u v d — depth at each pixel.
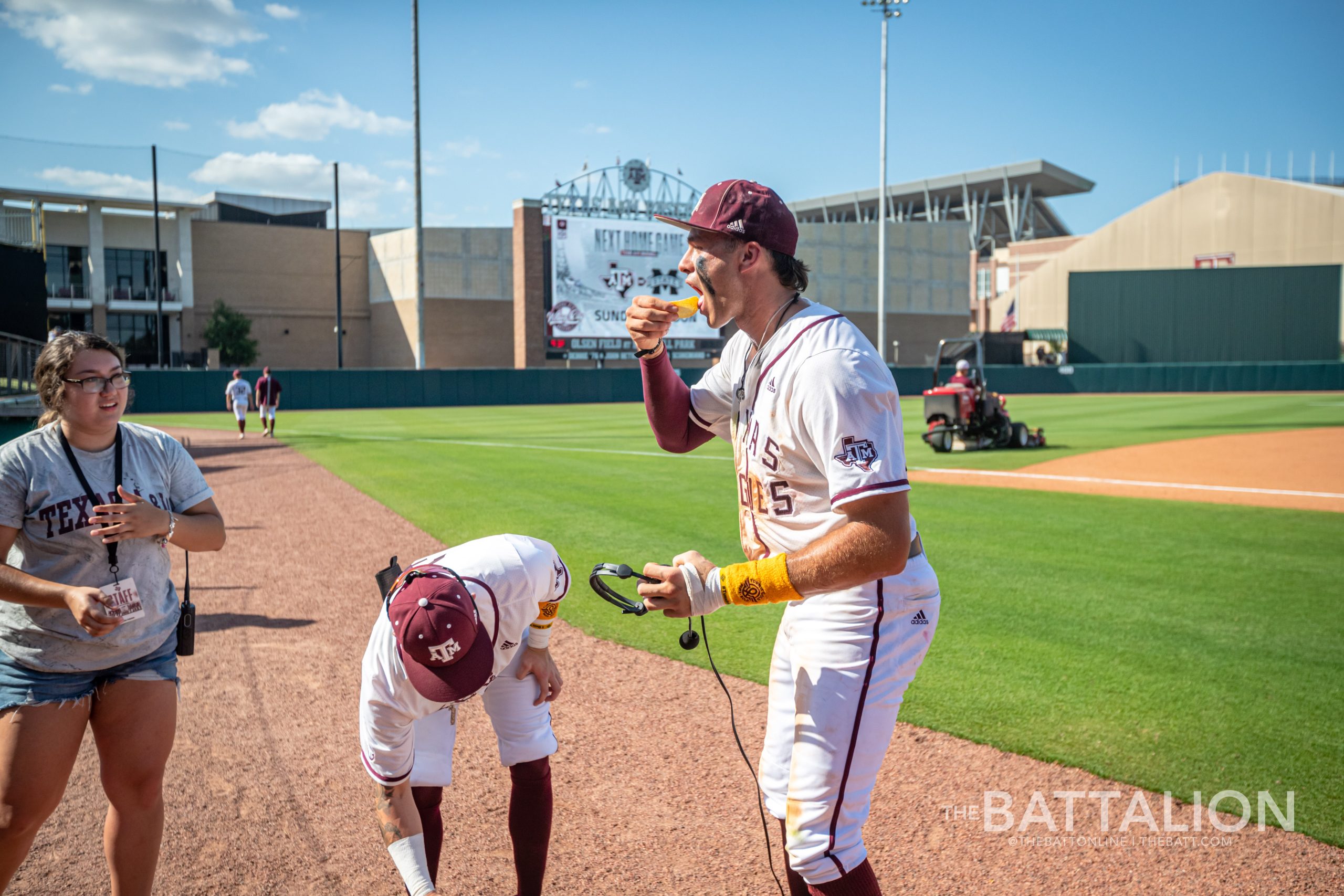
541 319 46.94
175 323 52.56
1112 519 9.09
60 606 2.23
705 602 1.86
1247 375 43.81
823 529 1.92
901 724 3.98
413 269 52.66
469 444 18.09
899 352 60.91
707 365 46.25
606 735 3.97
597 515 9.34
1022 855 2.93
